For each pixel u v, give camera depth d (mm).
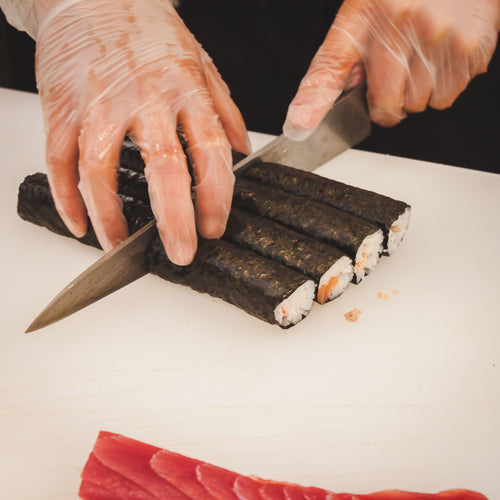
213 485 473
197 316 554
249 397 514
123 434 499
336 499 471
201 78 573
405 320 551
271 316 538
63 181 565
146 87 554
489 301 562
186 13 796
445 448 494
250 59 786
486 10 640
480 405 509
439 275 578
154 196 540
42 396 511
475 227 611
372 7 633
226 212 558
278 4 764
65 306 541
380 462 490
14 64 827
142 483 472
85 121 550
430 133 747
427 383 519
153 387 518
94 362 527
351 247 564
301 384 520
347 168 660
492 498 479
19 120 699
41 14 593
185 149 622
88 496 469
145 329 545
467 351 534
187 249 542
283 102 767
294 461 490
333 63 636
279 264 550
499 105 752
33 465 485
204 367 527
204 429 501
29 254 590
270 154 624
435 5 627
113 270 556
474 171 656
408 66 654
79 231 579
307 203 585
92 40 571
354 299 564
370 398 513
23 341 536
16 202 627
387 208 584
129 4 586
